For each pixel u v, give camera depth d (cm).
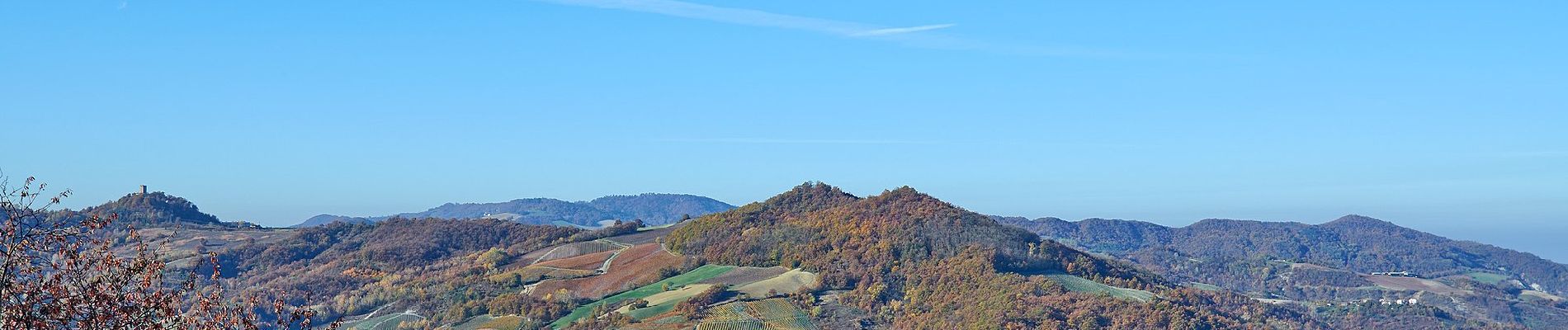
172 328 2334
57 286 2198
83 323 2202
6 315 2133
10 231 2173
